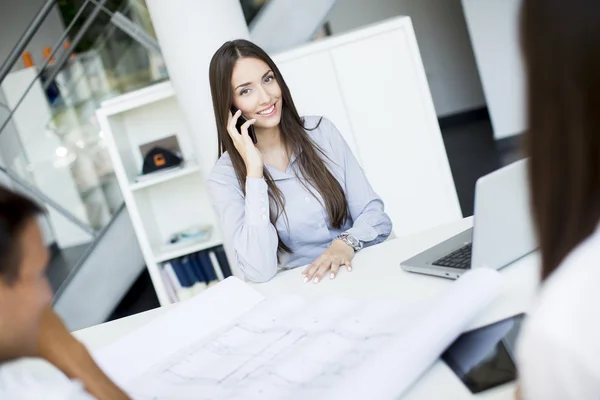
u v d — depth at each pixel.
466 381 0.84
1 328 0.63
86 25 3.85
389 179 3.34
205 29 2.93
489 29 5.28
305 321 1.15
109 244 4.09
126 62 3.92
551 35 0.46
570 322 0.48
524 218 1.16
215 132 3.03
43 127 3.90
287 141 1.98
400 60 3.23
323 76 3.26
